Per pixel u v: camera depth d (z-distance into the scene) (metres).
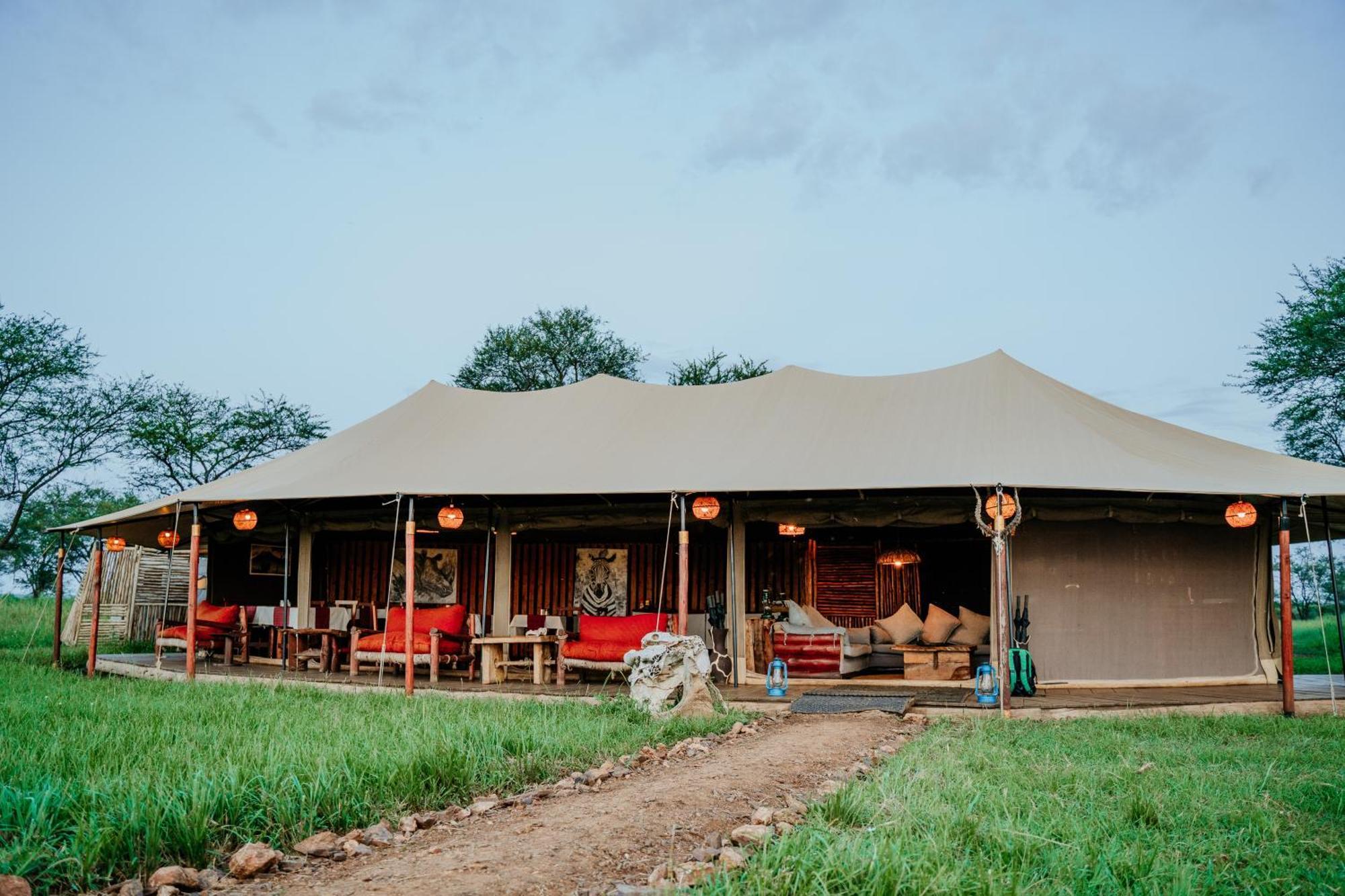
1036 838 4.70
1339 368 21.66
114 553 20.53
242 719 8.38
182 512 14.26
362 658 12.71
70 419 26.80
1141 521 12.30
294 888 4.13
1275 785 6.39
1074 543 12.28
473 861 4.42
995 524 10.23
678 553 14.46
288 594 16.23
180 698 10.16
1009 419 12.09
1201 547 12.55
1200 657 12.35
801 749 7.64
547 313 31.53
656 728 8.59
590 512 13.76
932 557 14.83
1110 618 12.19
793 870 3.97
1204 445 12.96
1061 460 10.98
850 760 7.29
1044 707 10.02
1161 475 10.70
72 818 4.69
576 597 15.39
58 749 6.27
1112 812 5.48
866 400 13.33
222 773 5.48
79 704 9.30
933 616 12.73
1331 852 4.77
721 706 9.98
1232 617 12.57
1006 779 6.31
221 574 17.66
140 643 19.59
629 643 12.02
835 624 14.67
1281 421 22.78
